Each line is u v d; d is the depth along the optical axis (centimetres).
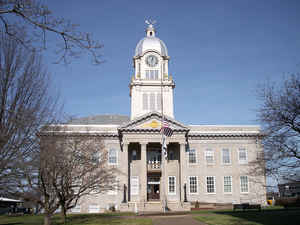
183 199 5588
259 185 5944
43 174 2614
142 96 6712
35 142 1647
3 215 5238
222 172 6259
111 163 5997
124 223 3353
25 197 2533
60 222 3603
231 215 3844
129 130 5803
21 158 1466
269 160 2211
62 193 3325
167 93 6744
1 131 1373
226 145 6375
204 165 6256
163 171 4997
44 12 1034
